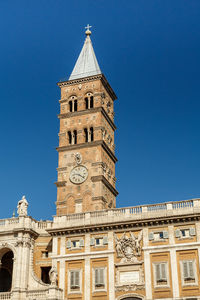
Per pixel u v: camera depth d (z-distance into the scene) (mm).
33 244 70812
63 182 88125
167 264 61750
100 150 88625
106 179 88125
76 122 93562
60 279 65500
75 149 90500
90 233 67062
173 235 62969
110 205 90000
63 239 68062
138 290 61594
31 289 66562
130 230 65312
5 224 71688
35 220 73125
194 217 62531
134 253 63812
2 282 73812
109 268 63938
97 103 93812
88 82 96500
